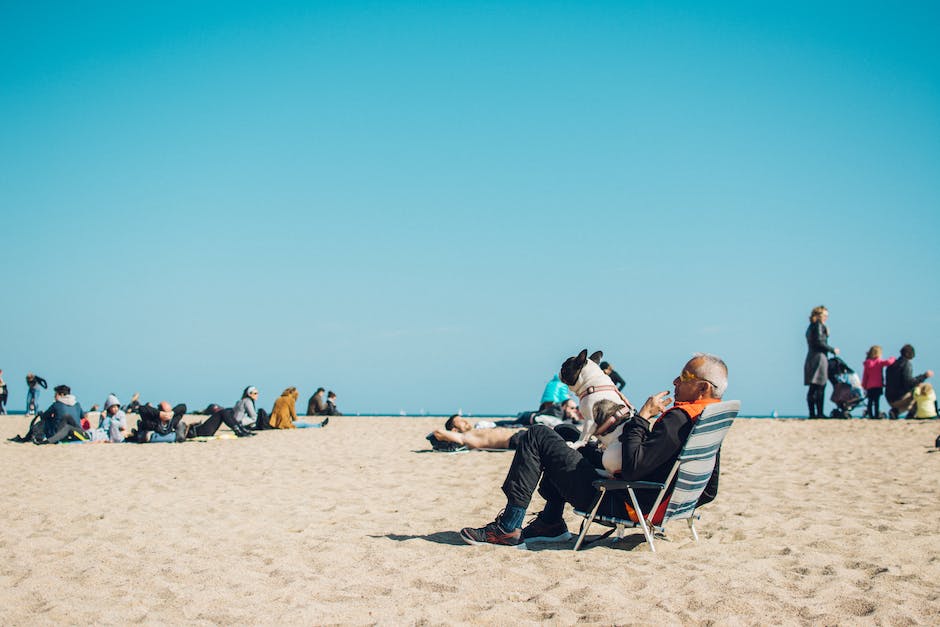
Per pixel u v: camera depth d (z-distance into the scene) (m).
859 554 5.18
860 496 7.70
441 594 4.39
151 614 4.04
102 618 3.97
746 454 12.03
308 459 12.77
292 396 20.88
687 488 5.20
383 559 5.23
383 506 7.68
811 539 5.66
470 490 8.74
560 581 4.57
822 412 17.36
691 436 4.95
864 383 18.42
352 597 4.34
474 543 5.59
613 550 5.40
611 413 5.45
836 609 4.05
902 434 14.12
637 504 5.16
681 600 4.19
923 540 5.57
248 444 16.20
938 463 10.30
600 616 3.95
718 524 6.28
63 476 10.51
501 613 4.02
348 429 20.83
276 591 4.46
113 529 6.40
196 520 6.85
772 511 6.84
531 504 7.59
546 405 14.70
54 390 16.97
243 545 5.75
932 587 4.44
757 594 4.28
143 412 16.66
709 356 5.19
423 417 27.23
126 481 9.87
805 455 11.74
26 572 4.91
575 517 6.82
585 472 5.40
